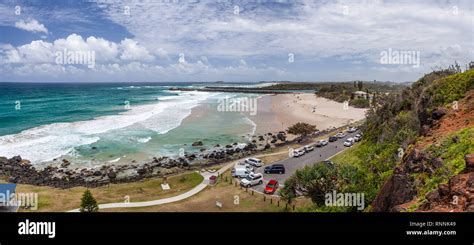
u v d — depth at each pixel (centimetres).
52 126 7681
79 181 4334
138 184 4103
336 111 10738
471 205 1133
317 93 17675
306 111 10788
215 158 5403
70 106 11894
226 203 3347
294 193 3038
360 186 2508
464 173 1334
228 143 6462
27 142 6169
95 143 6216
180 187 3953
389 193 1841
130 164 5094
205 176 4366
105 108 11281
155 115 9625
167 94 19425
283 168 4416
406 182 1712
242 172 4266
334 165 2956
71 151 5700
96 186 4116
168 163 5119
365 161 3459
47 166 4928
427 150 1783
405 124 3353
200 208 3209
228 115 9869
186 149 5966
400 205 1475
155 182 4159
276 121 8888
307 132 7362
